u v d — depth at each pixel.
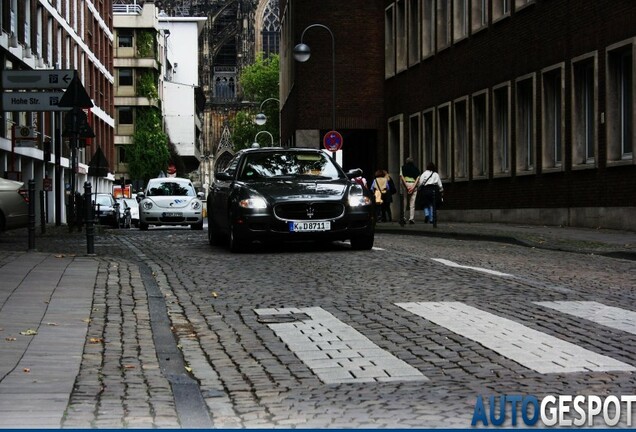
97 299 10.98
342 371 7.23
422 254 17.38
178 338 8.80
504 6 31.61
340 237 17.41
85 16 61.47
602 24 24.59
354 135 49.00
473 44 34.22
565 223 26.77
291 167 18.66
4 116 38.94
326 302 10.81
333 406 6.12
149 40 83.44
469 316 9.63
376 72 45.31
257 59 118.38
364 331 8.95
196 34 117.44
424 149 39.78
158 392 6.48
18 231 31.03
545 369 7.15
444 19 37.66
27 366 7.14
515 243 20.92
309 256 16.56
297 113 45.53
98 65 67.00
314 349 8.12
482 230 25.02
